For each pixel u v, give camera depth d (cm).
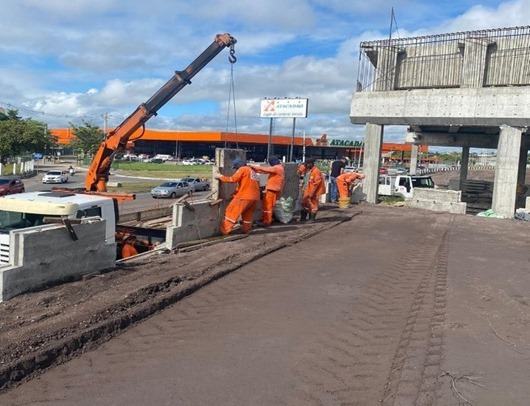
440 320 605
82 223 746
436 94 2089
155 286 707
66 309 602
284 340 553
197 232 1058
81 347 529
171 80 1488
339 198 1931
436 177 5803
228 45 1534
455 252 1067
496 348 518
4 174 5497
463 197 3006
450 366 471
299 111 3225
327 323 608
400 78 2362
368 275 842
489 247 1150
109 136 1474
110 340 555
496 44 2091
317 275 834
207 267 843
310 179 1465
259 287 759
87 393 435
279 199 1399
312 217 1484
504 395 414
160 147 12519
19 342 500
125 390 439
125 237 1048
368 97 2273
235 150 1202
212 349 528
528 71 2020
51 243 692
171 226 989
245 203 1138
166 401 419
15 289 642
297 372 475
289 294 725
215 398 424
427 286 766
